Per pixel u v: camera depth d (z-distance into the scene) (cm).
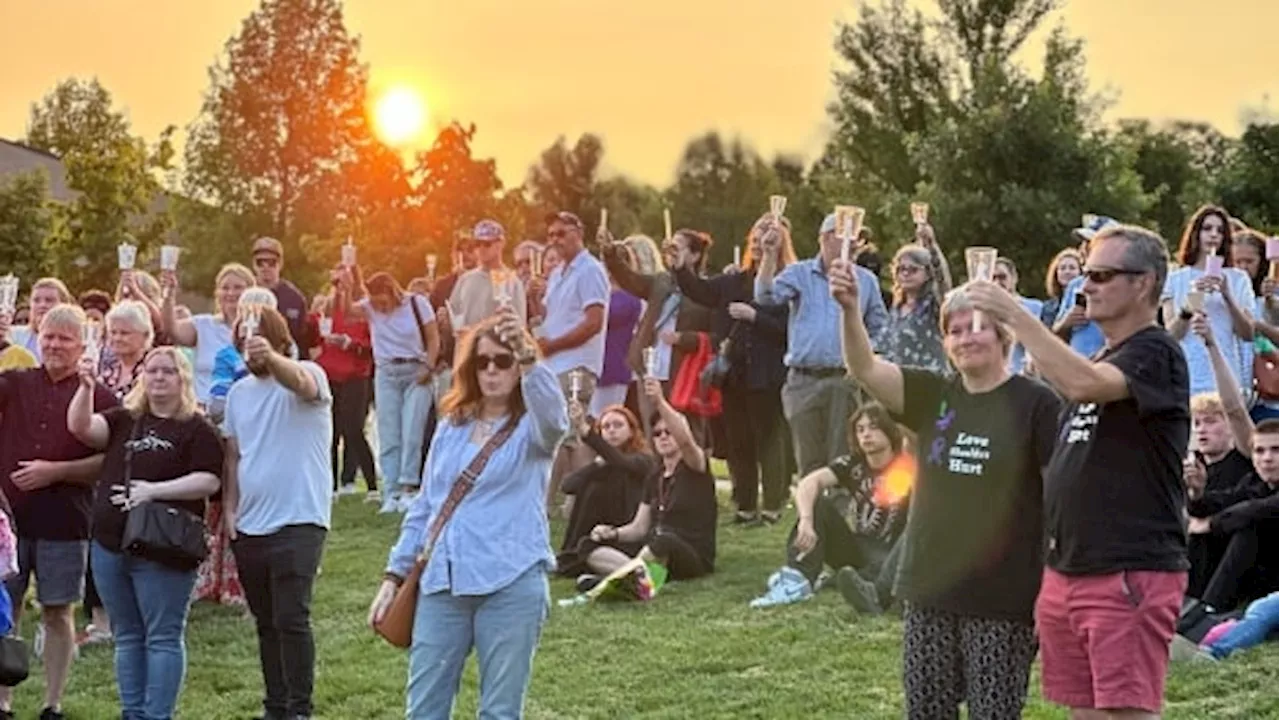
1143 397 474
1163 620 480
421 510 605
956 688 529
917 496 536
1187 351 969
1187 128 4472
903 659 539
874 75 4962
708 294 1213
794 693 764
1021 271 3369
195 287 6325
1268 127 3691
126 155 3800
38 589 792
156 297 1173
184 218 6312
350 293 1471
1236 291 988
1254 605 790
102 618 974
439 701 585
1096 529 482
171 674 741
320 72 6644
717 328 1225
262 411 756
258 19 6669
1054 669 500
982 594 516
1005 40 4881
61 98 7544
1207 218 998
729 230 6241
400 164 6638
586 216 6769
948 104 4878
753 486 1216
